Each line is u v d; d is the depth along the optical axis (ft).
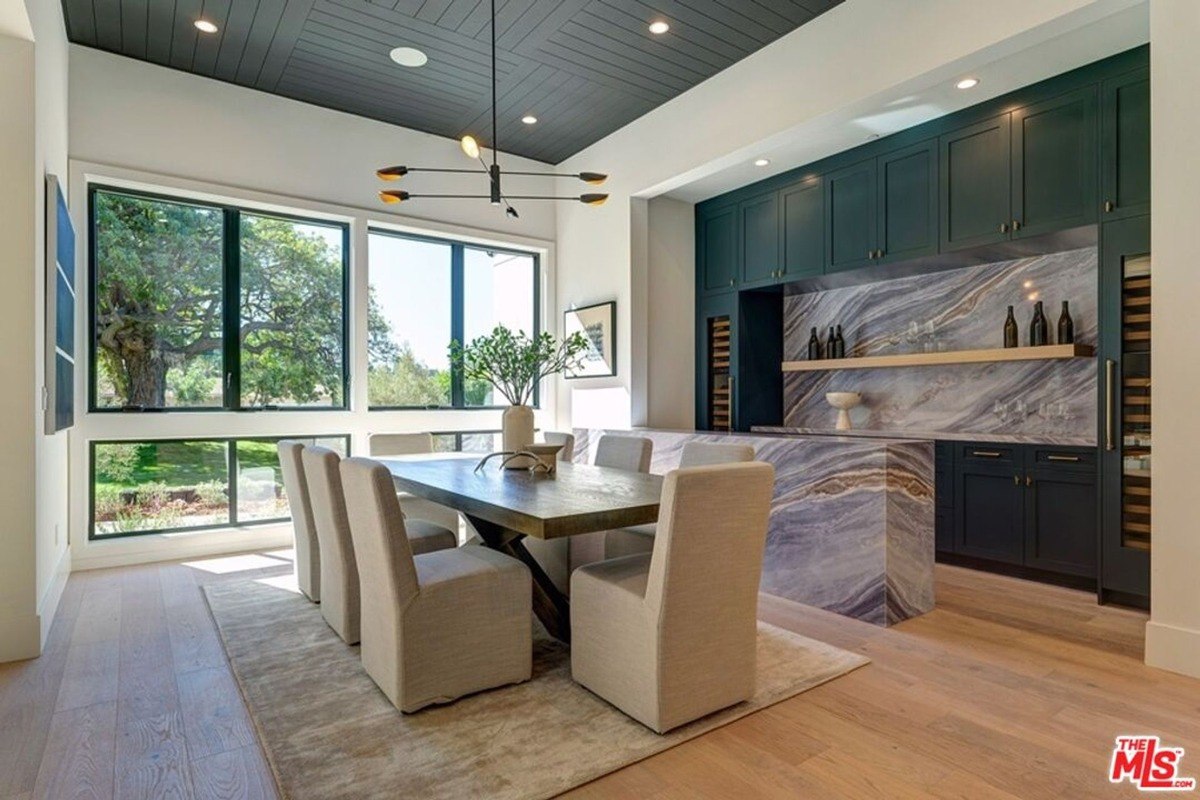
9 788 5.71
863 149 14.21
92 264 13.23
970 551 13.09
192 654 8.69
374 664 7.69
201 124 14.01
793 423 17.83
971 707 7.26
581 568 7.87
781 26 12.03
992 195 12.10
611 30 12.20
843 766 6.11
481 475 10.05
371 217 16.19
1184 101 8.01
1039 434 13.07
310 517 10.83
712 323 17.97
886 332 15.78
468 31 12.28
